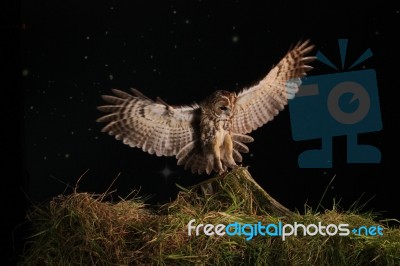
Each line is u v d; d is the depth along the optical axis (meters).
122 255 2.37
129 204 2.70
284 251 2.39
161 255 2.33
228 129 2.96
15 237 2.57
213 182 2.73
